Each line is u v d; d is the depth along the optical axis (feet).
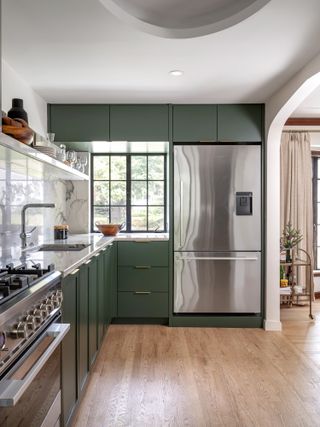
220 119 11.87
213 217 11.87
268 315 11.71
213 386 7.73
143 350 9.81
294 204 15.39
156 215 14.28
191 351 9.76
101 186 14.21
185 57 8.09
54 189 11.83
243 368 8.66
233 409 6.82
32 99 10.25
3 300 3.58
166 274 12.05
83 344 6.98
